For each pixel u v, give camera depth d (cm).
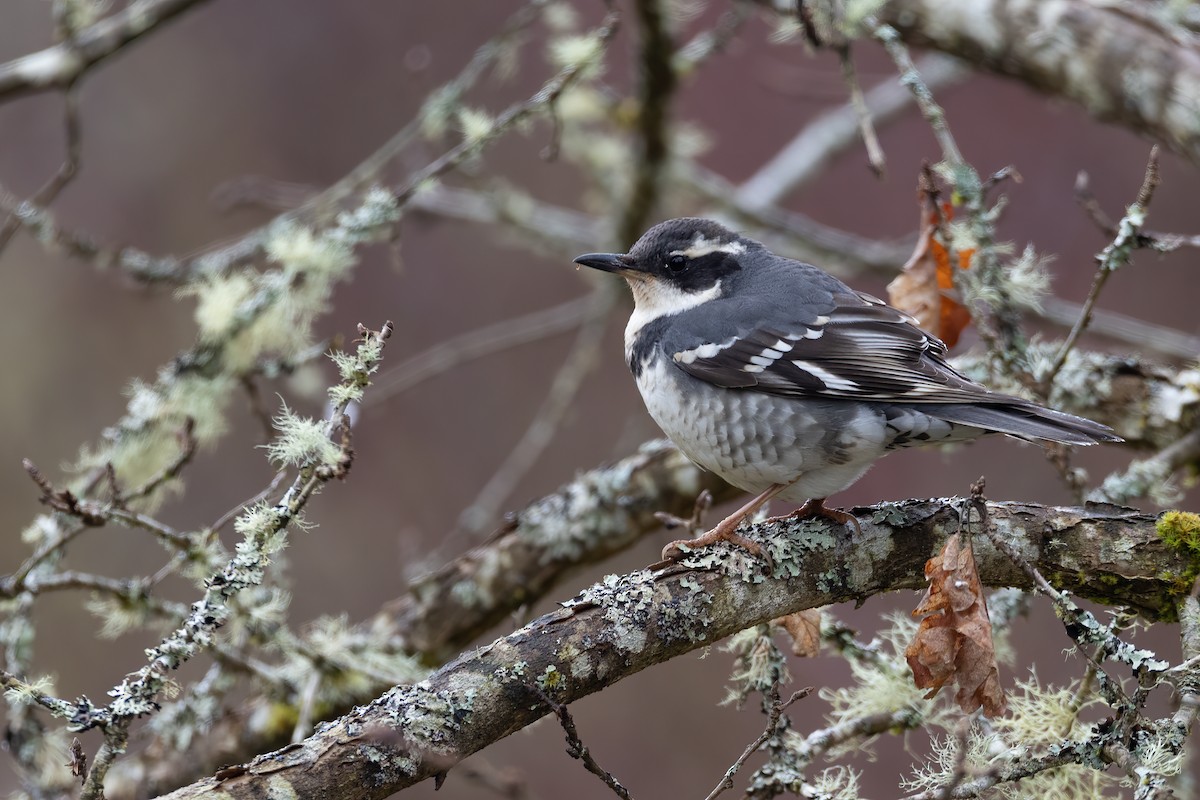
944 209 945
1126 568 722
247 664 951
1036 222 1603
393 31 1814
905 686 797
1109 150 1623
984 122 1656
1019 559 671
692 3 1205
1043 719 746
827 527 739
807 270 931
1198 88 984
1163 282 1566
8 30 1706
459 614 1093
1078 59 1052
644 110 1286
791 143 1647
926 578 686
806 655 768
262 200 1366
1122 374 1022
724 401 858
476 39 1803
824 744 773
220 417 1059
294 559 1625
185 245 1711
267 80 1791
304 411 1423
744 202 1437
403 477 1697
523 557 1098
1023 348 899
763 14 1241
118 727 604
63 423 1644
